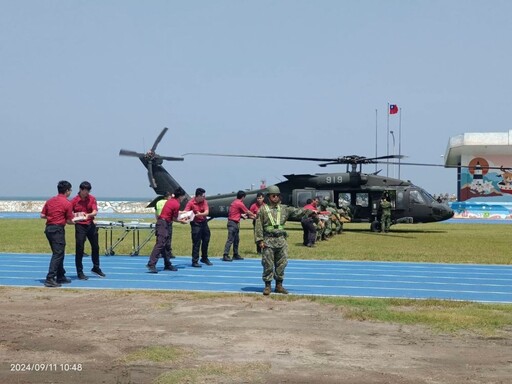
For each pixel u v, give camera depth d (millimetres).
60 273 12469
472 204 52688
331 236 26250
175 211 14711
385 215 29719
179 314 9016
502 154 52938
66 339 7309
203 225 15992
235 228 17266
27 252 19281
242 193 17500
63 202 12055
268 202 11195
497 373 6039
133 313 9070
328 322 8492
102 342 7168
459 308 9633
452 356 6688
